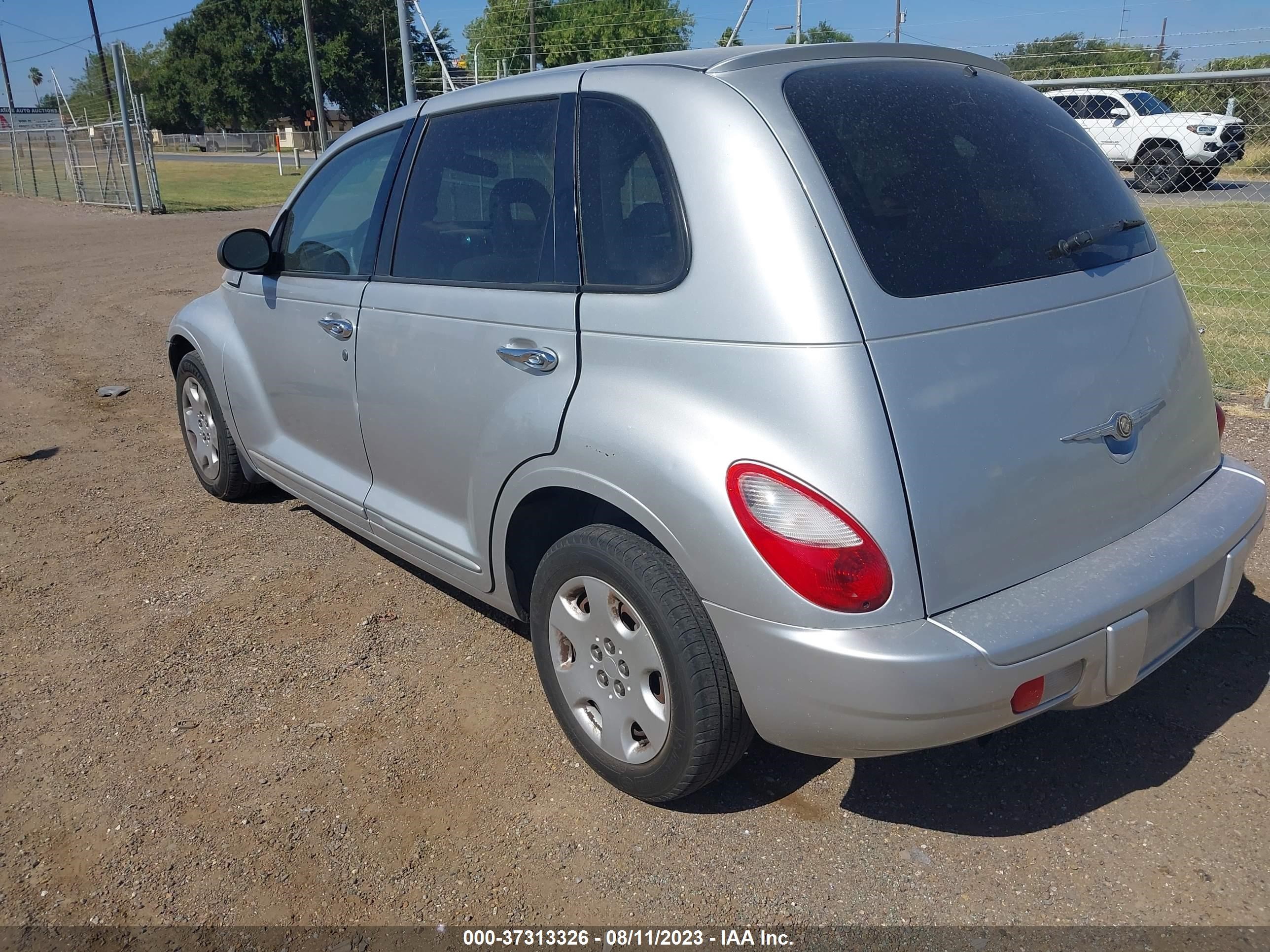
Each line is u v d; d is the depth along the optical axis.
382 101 78.12
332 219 3.80
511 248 2.90
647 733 2.56
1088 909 2.32
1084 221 2.69
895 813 2.67
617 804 2.74
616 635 2.58
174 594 4.07
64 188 30.55
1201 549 2.47
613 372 2.49
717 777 2.54
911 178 2.41
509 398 2.80
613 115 2.66
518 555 2.99
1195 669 3.29
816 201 2.24
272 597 4.02
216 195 29.53
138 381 7.86
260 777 2.88
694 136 2.42
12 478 5.57
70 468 5.73
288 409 4.11
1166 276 2.87
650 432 2.35
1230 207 12.02
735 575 2.20
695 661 2.35
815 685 2.13
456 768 2.91
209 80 73.81
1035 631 2.12
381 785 2.84
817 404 2.11
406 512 3.45
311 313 3.78
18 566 4.37
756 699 2.27
